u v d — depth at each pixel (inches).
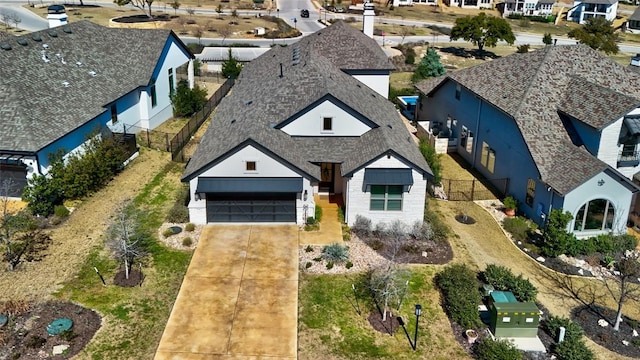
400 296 1043.9
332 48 1809.8
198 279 1082.7
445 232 1293.1
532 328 976.3
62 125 1365.7
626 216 1309.1
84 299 1015.0
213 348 915.4
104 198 1378.0
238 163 1237.7
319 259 1159.6
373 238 1249.4
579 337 968.3
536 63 1561.3
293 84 1473.9
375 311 1029.2
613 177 1254.3
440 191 1530.5
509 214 1414.9
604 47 3681.1
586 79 1528.1
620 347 982.4
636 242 1293.1
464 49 3821.4
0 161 1278.3
